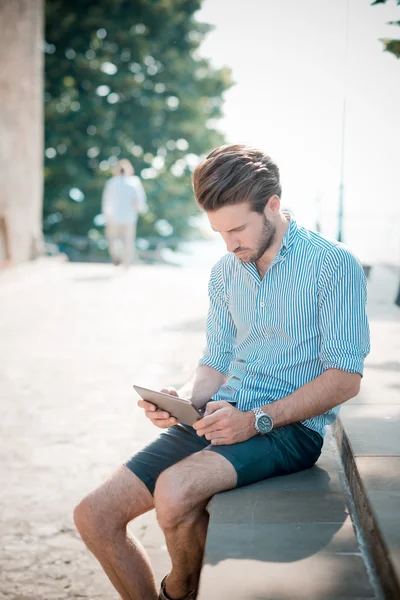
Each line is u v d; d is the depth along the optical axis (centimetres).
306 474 284
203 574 217
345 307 268
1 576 337
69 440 480
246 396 283
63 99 2447
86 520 264
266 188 263
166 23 2477
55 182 2453
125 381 595
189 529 257
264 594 207
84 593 326
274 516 249
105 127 2458
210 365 306
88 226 2503
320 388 267
